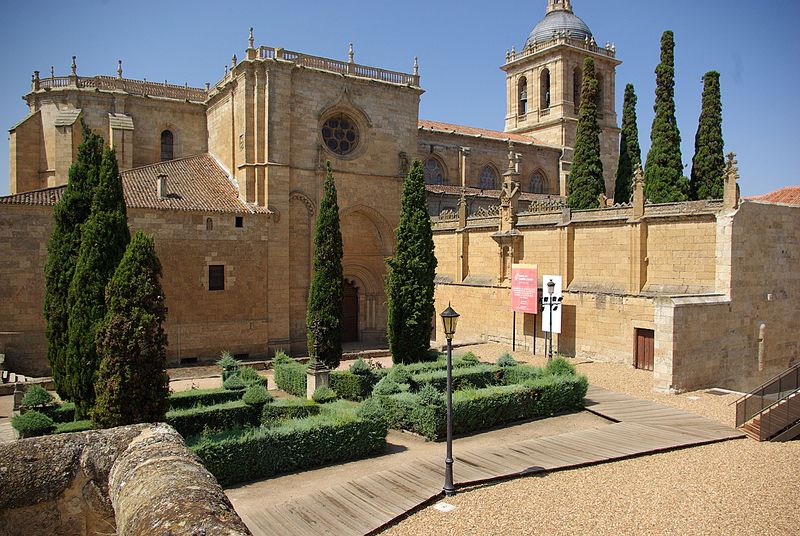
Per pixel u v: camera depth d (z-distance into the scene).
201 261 43.75
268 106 46.62
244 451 19.89
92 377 23.50
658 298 32.03
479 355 43.78
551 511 15.91
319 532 15.29
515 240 46.47
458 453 21.80
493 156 69.06
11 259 37.34
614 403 29.03
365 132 52.47
